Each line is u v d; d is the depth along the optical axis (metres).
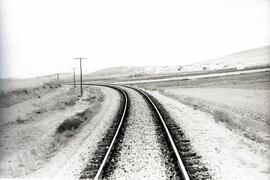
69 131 14.55
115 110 21.45
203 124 13.99
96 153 9.89
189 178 6.72
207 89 43.50
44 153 11.27
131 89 45.28
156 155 9.07
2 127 18.89
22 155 11.57
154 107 20.55
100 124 16.19
